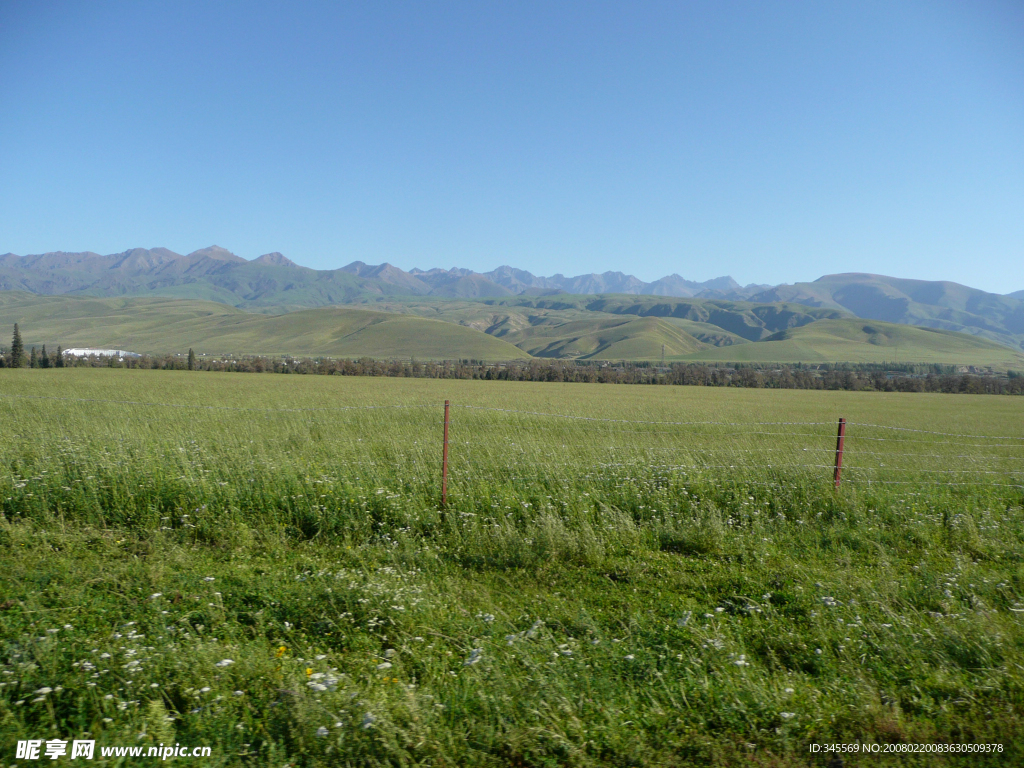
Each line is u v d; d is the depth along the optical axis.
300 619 5.51
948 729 4.24
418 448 12.81
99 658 4.48
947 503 10.29
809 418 35.62
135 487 8.85
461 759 3.80
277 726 3.90
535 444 14.95
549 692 4.26
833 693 4.64
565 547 7.68
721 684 4.60
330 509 8.61
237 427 17.39
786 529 8.88
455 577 6.91
